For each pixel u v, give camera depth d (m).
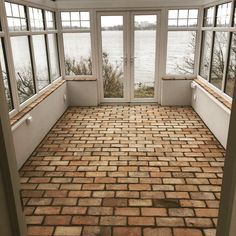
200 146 3.90
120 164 3.43
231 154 1.02
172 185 2.96
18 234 1.02
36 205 2.67
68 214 2.54
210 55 4.73
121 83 5.98
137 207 2.62
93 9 5.38
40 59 4.55
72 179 3.11
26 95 3.93
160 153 3.71
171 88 5.73
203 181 3.03
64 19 5.51
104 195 2.81
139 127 4.66
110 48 5.71
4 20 3.17
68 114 5.43
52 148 3.92
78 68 5.86
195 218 2.46
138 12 5.39
